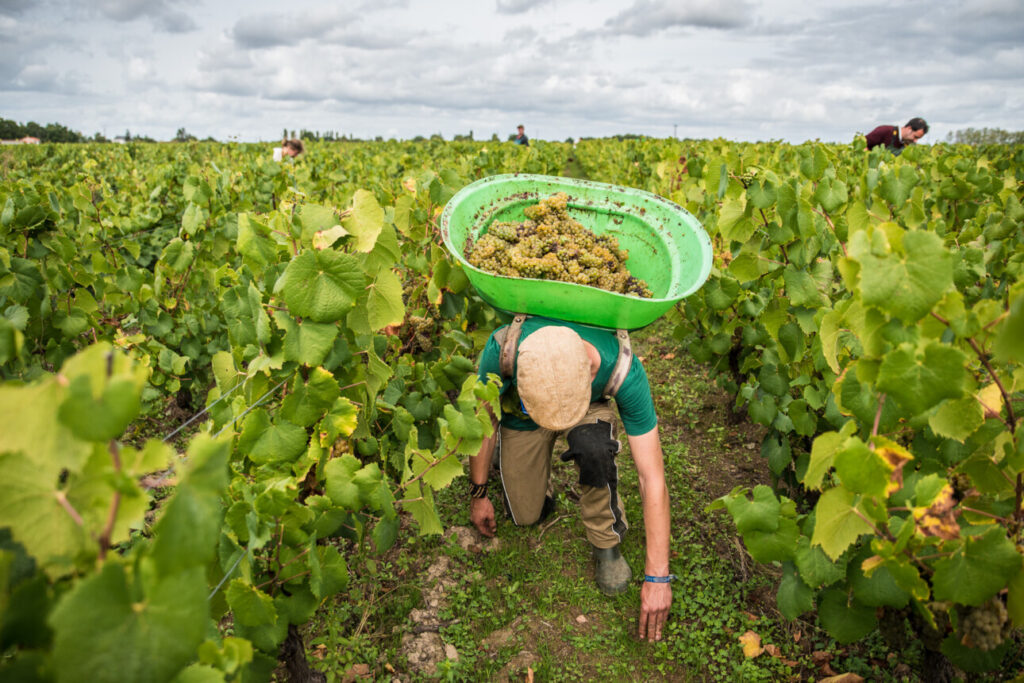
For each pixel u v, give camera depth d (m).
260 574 1.92
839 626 2.00
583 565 3.21
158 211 5.98
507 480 3.20
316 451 2.23
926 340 1.50
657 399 5.23
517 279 2.49
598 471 2.81
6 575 0.99
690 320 4.62
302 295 1.98
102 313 4.64
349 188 7.72
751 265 3.27
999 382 1.67
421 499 2.51
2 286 3.20
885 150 7.57
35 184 5.45
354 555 3.16
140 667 1.03
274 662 1.85
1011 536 1.83
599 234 3.38
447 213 3.03
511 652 2.69
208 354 4.88
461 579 3.09
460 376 3.32
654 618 2.71
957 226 4.79
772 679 2.54
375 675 2.55
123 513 1.08
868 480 1.58
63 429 1.03
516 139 18.70
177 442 4.56
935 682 2.20
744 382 4.57
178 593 1.06
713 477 4.08
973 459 1.97
